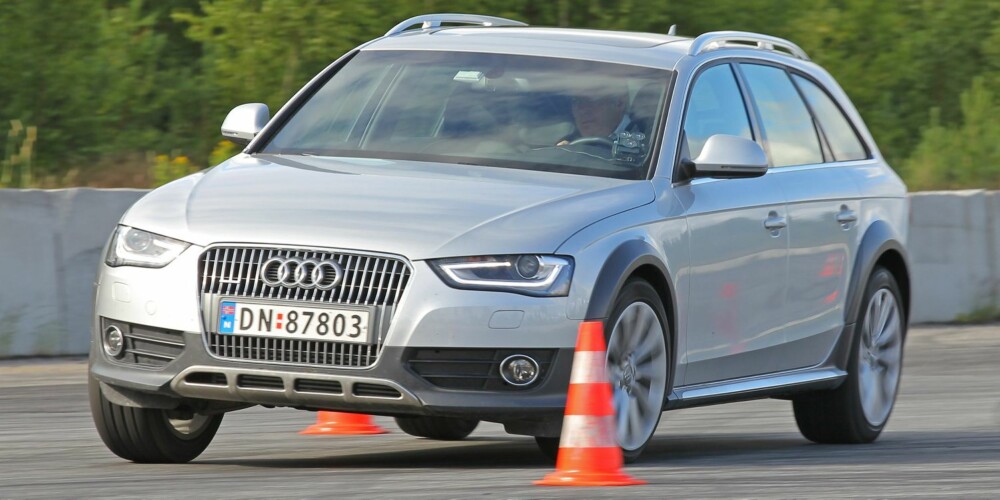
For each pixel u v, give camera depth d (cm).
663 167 2288
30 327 3716
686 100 2417
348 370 1939
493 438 2866
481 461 2386
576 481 1930
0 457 2338
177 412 2217
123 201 3869
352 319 1939
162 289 2012
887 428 3083
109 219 3844
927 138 6819
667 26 6888
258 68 6366
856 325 2802
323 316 1945
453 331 1936
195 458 2338
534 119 2345
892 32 7819
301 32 6319
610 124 2333
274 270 1970
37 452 2408
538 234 2008
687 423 3156
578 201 2112
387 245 1952
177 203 2125
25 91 5844
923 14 8331
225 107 6481
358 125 2403
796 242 2588
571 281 1995
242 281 1981
